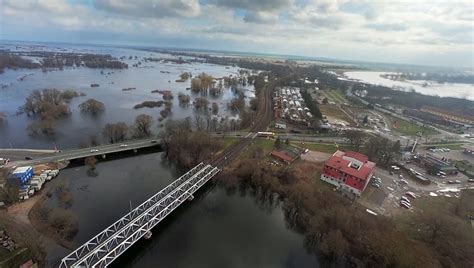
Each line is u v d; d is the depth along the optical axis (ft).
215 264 264.31
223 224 322.96
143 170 431.84
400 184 410.72
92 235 278.46
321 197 336.08
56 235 269.85
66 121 629.92
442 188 406.00
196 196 374.02
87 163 423.23
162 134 518.78
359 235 276.62
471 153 549.95
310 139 578.66
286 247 291.17
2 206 301.63
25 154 431.02
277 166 440.86
